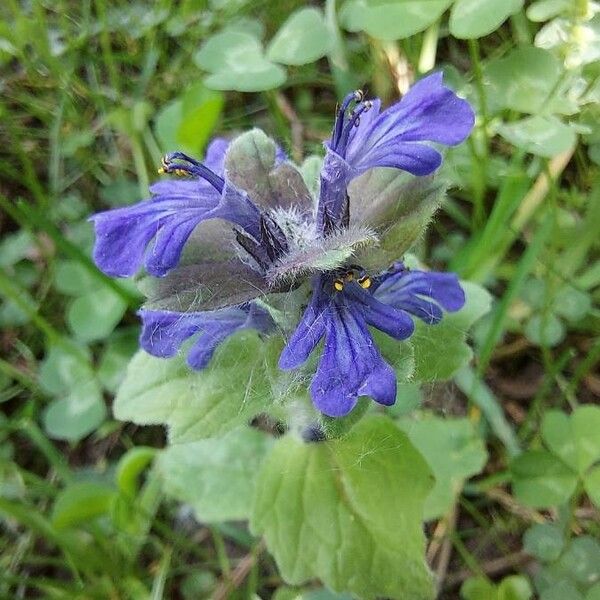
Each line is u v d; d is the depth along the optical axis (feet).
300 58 0.32
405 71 0.37
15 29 0.41
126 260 0.18
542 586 0.28
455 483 0.31
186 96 0.36
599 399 0.34
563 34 0.28
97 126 0.41
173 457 0.32
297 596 0.29
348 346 0.19
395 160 0.18
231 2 0.42
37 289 0.39
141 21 0.42
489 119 0.31
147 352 0.23
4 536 0.33
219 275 0.20
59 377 0.35
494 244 0.34
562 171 0.35
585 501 0.31
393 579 0.26
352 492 0.26
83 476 0.34
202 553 0.32
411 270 0.24
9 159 0.41
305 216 0.20
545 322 0.32
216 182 0.20
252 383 0.23
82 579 0.32
